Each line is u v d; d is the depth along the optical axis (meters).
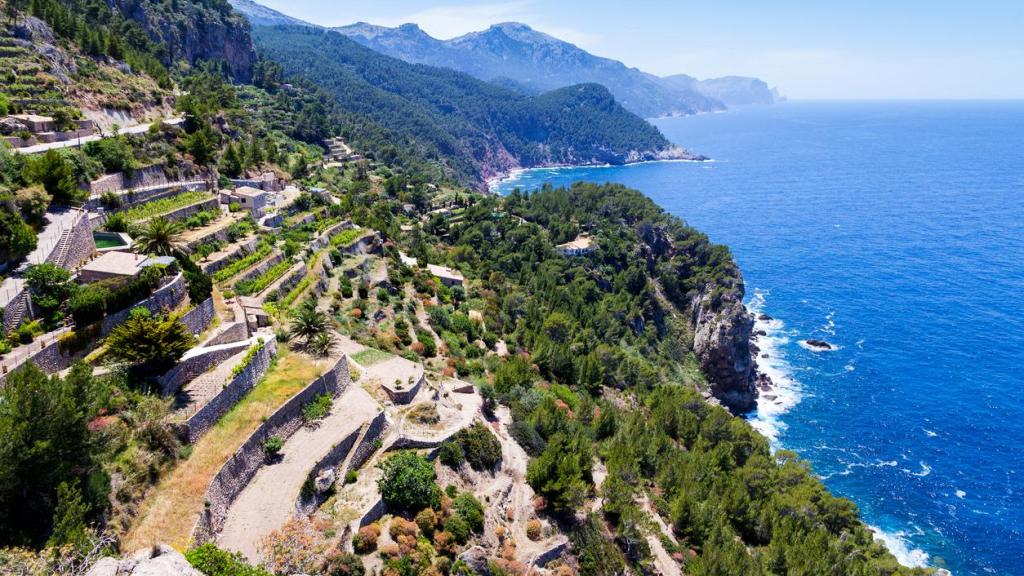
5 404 42.22
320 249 123.56
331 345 79.00
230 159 144.38
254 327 79.12
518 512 72.88
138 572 34.25
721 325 168.62
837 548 85.06
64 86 123.19
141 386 56.47
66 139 105.12
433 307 126.81
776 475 105.81
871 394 157.50
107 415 51.47
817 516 95.62
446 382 93.56
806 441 139.38
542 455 78.12
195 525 47.44
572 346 143.25
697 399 129.50
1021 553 105.69
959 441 136.88
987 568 102.81
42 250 66.00
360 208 180.25
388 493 60.84
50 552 37.19
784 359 176.88
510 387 103.88
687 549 82.88
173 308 69.00
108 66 155.12
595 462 94.62
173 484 50.28
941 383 160.12
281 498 54.91
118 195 97.44
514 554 66.44
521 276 192.88
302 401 66.25
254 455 57.75
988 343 178.88
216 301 81.00
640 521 79.00
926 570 90.94
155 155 117.38
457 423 77.81
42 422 41.78
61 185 79.19
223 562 42.16
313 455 60.59
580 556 71.75
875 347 181.25
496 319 144.50
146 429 51.91
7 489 39.66
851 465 130.12
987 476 125.31
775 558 81.31
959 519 113.88
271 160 186.00
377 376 82.50
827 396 157.75
